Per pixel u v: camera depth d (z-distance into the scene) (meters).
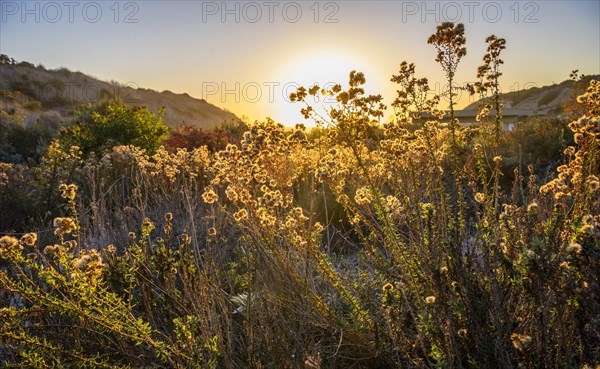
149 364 2.77
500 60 3.85
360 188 3.49
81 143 12.49
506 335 2.27
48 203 6.94
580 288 1.98
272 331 2.82
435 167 3.19
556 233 2.27
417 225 2.86
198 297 3.02
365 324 2.87
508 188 6.75
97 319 2.48
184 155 7.22
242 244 4.18
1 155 13.84
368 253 3.23
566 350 2.06
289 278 3.03
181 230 4.92
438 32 3.25
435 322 2.39
